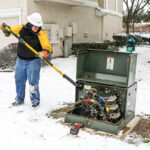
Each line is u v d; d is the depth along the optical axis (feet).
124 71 12.87
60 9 37.29
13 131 11.23
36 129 11.45
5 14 32.86
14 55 28.09
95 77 12.72
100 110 11.64
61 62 33.12
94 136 10.69
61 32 36.63
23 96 14.92
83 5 43.50
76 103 12.26
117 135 10.77
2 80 22.08
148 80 23.63
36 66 13.91
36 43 13.61
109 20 60.95
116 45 60.95
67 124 11.91
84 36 46.09
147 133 11.30
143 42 72.18
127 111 11.80
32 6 31.63
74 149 9.66
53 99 16.57
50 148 9.73
